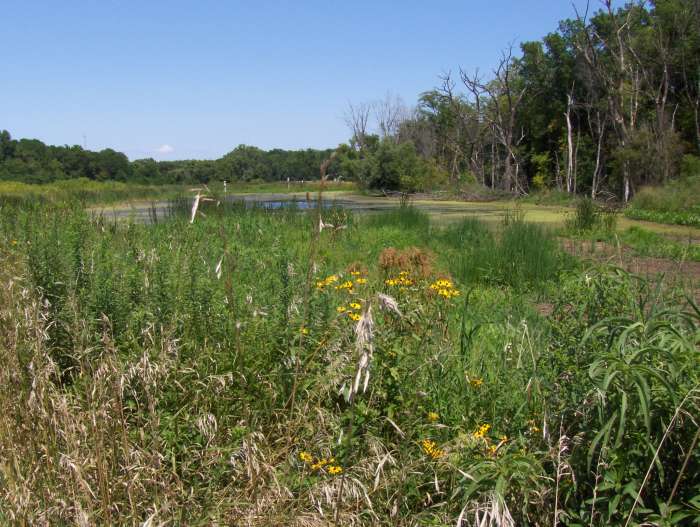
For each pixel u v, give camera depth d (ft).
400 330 11.84
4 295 11.80
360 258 30.99
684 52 117.29
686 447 8.00
